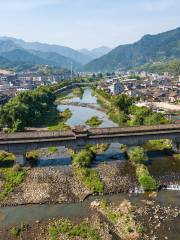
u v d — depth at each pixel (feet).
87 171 352.28
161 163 387.34
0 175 348.38
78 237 235.61
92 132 408.05
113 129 419.95
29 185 328.29
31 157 401.08
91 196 310.45
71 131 412.57
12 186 324.80
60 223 258.57
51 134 402.11
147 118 539.70
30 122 602.85
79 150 397.60
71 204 295.07
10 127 539.29
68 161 391.45
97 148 440.86
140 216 266.57
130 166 374.22
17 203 297.12
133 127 429.38
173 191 316.60
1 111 534.78
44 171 360.48
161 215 267.80
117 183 331.98
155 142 462.19
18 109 552.82
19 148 375.04
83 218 267.18
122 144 450.30
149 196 306.14
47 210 285.02
